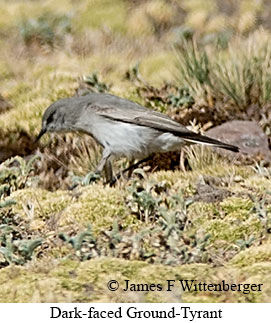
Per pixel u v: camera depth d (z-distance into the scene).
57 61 20.53
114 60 20.33
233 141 14.83
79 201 11.34
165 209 10.48
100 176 12.88
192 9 24.09
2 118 16.64
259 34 20.84
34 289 8.96
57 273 9.34
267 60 17.16
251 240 10.29
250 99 16.52
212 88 16.97
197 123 16.02
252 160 14.27
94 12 23.77
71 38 22.41
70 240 10.02
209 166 13.59
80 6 24.17
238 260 9.81
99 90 17.62
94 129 13.45
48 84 18.28
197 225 10.75
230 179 12.83
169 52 21.06
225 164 13.79
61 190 12.55
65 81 18.36
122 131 13.24
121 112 13.30
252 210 11.13
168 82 18.03
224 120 16.06
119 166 14.24
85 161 14.55
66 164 14.80
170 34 23.00
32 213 11.23
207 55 18.62
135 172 12.43
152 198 10.98
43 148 15.59
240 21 23.31
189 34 22.73
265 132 15.46
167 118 13.32
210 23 23.27
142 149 13.31
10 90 18.45
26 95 17.95
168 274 9.32
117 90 17.56
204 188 12.11
